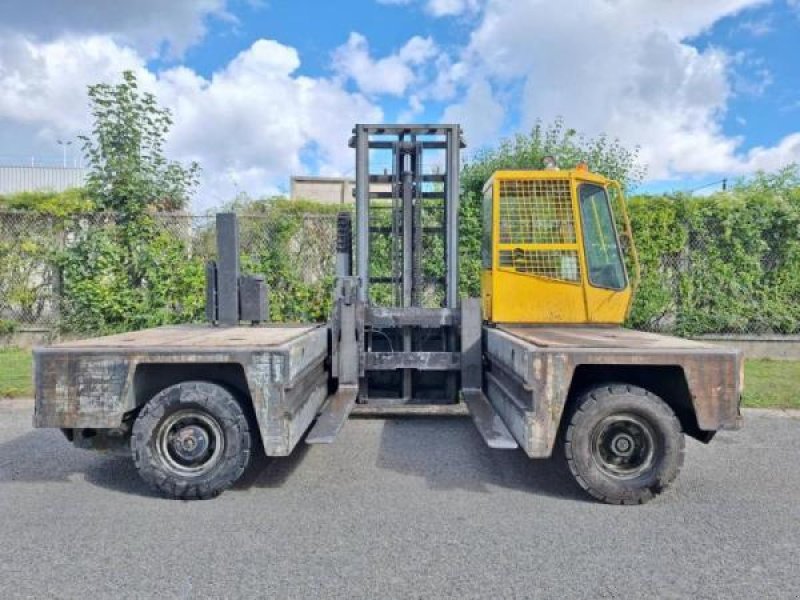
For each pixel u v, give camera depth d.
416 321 6.37
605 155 12.50
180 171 10.79
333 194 20.16
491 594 3.05
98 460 5.34
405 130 6.77
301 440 5.86
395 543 3.64
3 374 8.44
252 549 3.56
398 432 6.29
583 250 5.99
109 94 10.26
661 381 4.74
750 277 10.21
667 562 3.41
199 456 4.38
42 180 31.73
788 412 7.05
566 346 4.46
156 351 4.37
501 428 4.98
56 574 3.26
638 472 4.36
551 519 4.03
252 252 10.71
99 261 10.31
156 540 3.69
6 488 4.63
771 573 3.29
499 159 12.02
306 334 5.25
